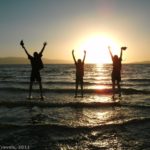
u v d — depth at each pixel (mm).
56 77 45906
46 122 10062
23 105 13516
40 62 14969
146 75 52875
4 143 7645
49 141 7863
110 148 7312
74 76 49469
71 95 18281
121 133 8711
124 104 13789
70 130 8922
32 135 8398
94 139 8086
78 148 7301
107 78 43344
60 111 12203
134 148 7320
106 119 10586
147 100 15836
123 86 26922
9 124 9391
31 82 15219
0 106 13289
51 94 18828
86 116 11141
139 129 9188
